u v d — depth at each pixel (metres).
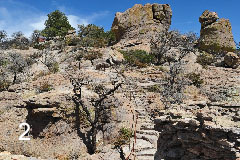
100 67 32.44
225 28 44.62
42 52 44.38
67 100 17.84
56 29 67.69
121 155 14.98
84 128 17.55
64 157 15.79
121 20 51.62
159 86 26.05
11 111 20.31
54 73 29.55
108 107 18.20
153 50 41.62
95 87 22.02
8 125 18.67
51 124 17.27
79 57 37.94
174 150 10.12
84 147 16.52
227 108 10.07
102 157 15.10
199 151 8.76
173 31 41.59
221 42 43.78
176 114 10.50
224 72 33.19
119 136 16.94
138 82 27.89
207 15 46.34
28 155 16.19
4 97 22.75
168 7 51.31
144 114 19.73
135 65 34.69
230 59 35.91
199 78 30.20
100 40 48.59
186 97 22.86
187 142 9.33
